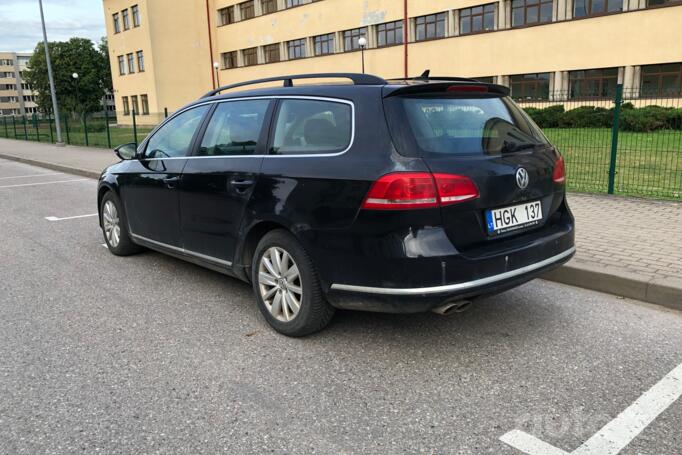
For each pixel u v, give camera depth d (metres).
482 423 2.79
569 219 3.96
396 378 3.27
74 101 74.81
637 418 2.80
